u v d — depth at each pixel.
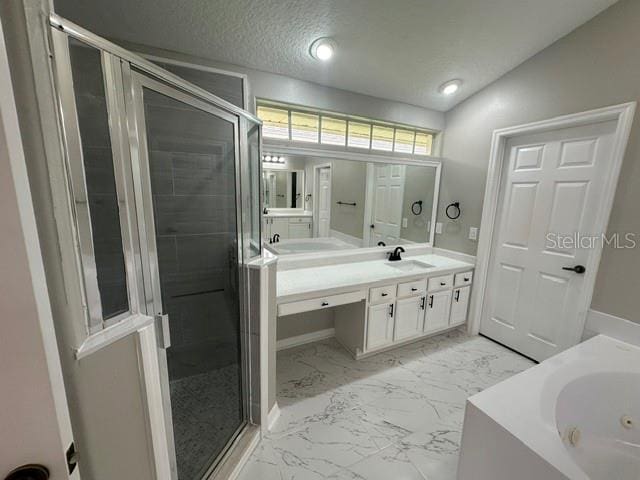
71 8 1.38
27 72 0.48
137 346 0.76
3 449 0.39
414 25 1.69
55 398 0.41
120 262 0.79
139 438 0.80
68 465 0.44
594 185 1.87
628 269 1.71
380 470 1.38
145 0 1.39
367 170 2.65
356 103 2.36
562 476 0.87
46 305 0.40
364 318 2.19
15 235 0.36
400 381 2.05
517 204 2.35
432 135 2.94
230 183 1.56
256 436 1.51
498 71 2.23
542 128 2.07
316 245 2.54
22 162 0.37
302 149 2.28
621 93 1.67
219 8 1.46
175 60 1.72
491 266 2.60
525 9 1.65
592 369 1.43
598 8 1.69
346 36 1.73
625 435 1.40
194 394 1.67
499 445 1.06
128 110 0.83
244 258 1.49
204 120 1.55
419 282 2.38
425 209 2.97
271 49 1.77
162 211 1.60
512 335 2.46
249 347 1.51
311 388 1.97
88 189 0.66
